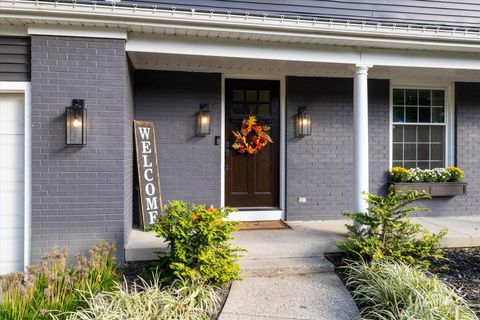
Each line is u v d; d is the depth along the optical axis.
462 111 6.11
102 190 3.99
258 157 5.77
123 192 4.03
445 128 6.19
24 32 3.89
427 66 4.86
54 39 3.88
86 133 3.94
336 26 4.25
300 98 5.68
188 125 5.36
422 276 3.24
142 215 4.84
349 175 5.80
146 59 4.71
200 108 5.31
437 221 5.58
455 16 5.96
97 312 2.72
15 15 3.65
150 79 5.23
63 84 3.90
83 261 3.33
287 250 4.22
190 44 4.29
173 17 3.88
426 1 5.88
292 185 5.66
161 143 5.27
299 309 3.10
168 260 3.45
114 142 4.01
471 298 3.25
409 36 4.45
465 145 6.13
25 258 3.89
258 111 5.77
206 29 4.05
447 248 4.62
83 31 3.91
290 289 3.48
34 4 3.61
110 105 3.99
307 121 5.56
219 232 3.43
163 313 2.75
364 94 4.68
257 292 3.41
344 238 4.49
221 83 5.45
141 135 4.98
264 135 5.67
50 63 3.87
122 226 4.02
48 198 3.89
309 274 3.88
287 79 5.64
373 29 4.34
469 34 4.55
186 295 3.10
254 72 5.48
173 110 5.30
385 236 3.88
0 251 4.09
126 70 4.19
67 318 2.65
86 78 3.94
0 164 4.10
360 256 3.69
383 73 5.55
